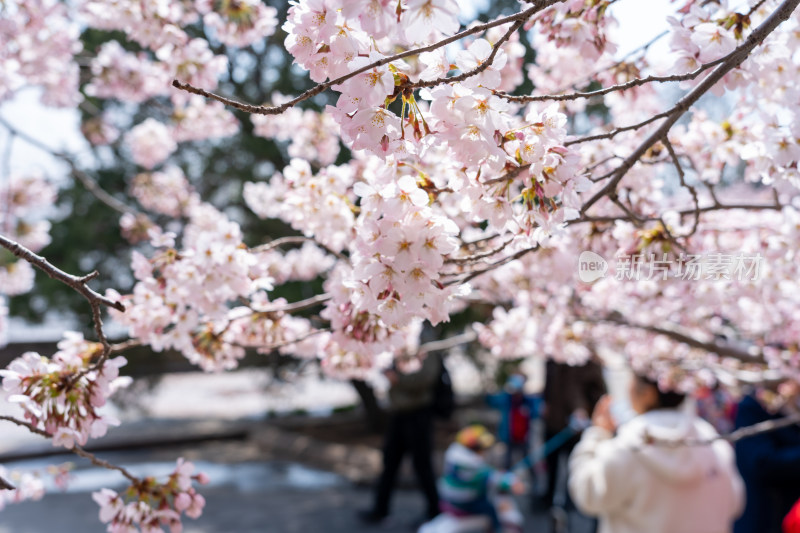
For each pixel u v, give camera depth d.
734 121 1.94
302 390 11.43
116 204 3.34
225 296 1.84
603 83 1.91
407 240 1.10
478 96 1.03
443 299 1.20
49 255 8.95
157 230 1.87
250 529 6.42
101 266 9.12
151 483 1.58
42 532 6.26
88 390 1.48
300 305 1.87
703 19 1.37
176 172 4.78
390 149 1.05
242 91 8.17
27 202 4.27
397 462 6.50
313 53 1.04
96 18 2.78
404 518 6.75
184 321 1.86
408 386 6.03
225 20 2.49
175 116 3.67
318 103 7.27
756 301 2.39
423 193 1.11
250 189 3.13
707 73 1.37
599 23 1.65
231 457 10.01
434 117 1.05
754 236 2.19
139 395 10.12
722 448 2.88
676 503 2.64
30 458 9.45
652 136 1.42
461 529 4.63
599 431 3.15
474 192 1.16
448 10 0.93
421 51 0.97
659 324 3.04
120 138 8.11
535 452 7.17
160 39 2.53
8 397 1.42
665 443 2.63
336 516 6.86
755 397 3.23
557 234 1.24
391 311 1.17
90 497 7.47
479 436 4.89
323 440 11.31
